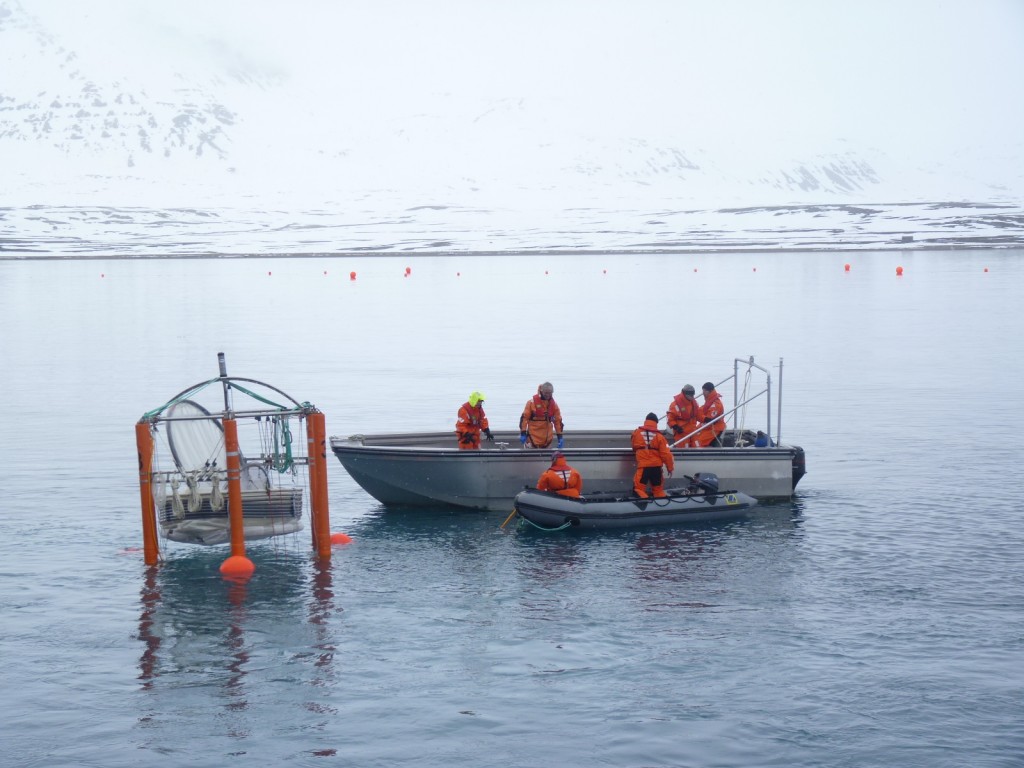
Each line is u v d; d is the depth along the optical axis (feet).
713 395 64.85
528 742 34.53
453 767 33.17
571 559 51.96
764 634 42.47
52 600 46.68
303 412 52.85
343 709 36.73
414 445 64.90
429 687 38.27
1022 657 40.19
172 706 36.99
